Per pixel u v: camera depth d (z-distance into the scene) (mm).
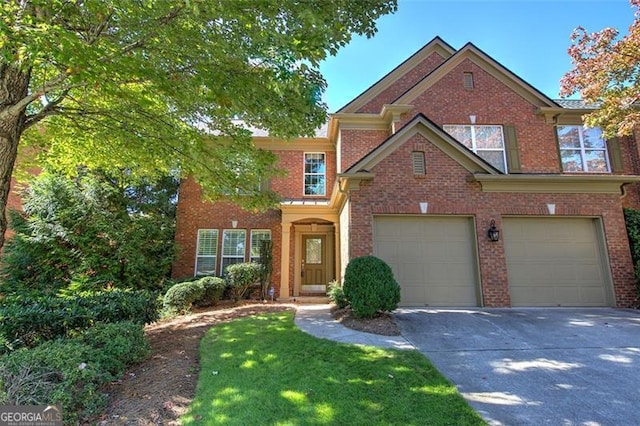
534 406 3672
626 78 9109
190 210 13172
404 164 9055
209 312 9195
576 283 8844
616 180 9062
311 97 5570
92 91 6508
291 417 3400
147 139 6984
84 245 11055
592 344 5738
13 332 4852
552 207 9070
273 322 7430
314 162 13938
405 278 8672
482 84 11984
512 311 8062
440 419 3383
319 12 4730
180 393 4004
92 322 5508
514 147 11422
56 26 3605
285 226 12359
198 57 4824
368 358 5004
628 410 3598
